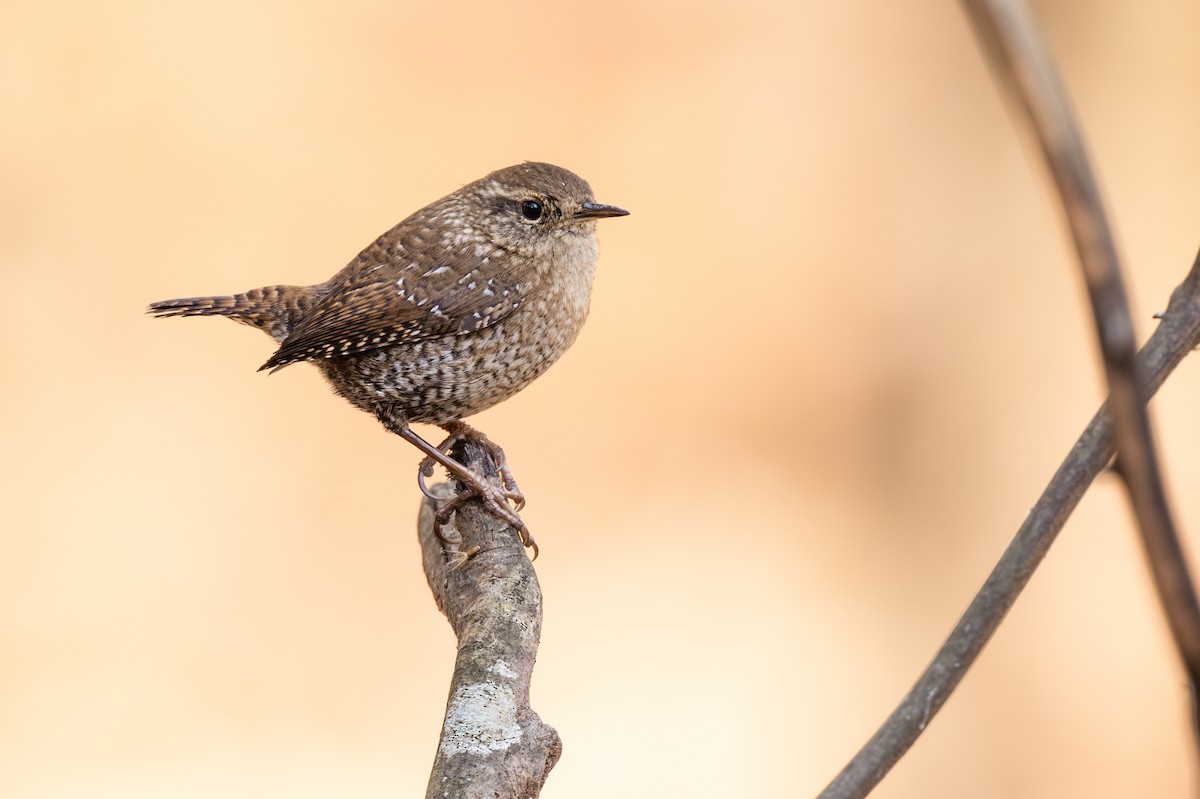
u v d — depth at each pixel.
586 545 13.14
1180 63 13.81
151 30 14.76
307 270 14.25
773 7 14.98
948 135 14.41
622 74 15.09
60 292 13.82
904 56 14.60
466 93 14.99
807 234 14.68
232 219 14.34
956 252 14.27
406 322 6.44
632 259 14.62
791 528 13.59
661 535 13.30
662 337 14.39
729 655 12.45
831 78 14.83
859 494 14.19
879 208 14.60
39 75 14.49
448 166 14.76
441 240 6.56
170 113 14.59
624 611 12.58
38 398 13.33
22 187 14.11
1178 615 1.47
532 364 6.83
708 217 14.78
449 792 3.78
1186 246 13.73
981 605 2.28
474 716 4.11
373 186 14.60
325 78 14.93
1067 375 13.84
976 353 14.16
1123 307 1.39
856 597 13.77
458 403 6.74
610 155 14.91
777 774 11.53
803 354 14.42
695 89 15.03
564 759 11.34
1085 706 12.46
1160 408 12.55
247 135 14.65
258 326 7.17
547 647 12.22
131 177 14.34
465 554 5.17
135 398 13.48
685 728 11.74
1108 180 14.00
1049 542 2.28
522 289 6.56
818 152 14.78
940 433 14.15
